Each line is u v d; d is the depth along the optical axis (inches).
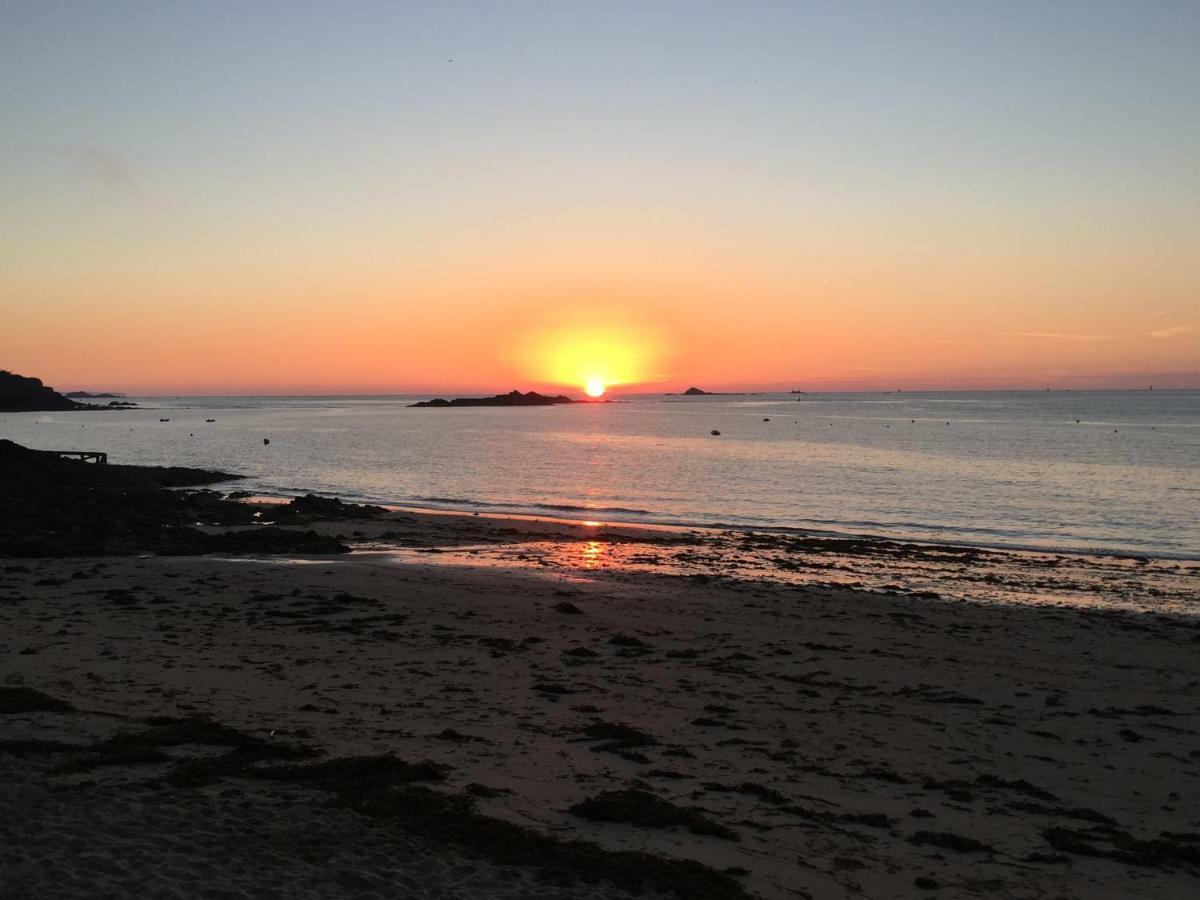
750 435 4744.1
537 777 410.3
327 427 5940.0
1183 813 411.5
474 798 372.8
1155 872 341.7
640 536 1478.8
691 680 623.8
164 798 349.4
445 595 917.8
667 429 5570.9
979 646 764.6
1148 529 1596.9
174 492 2038.6
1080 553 1349.7
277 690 553.3
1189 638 808.9
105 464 2294.5
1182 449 3363.7
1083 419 6225.4
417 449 3777.1
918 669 682.2
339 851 308.5
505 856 312.5
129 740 415.5
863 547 1379.2
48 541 1208.2
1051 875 334.6
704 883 299.3
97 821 322.0
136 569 1039.0
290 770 389.4
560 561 1207.6
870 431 4926.2
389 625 772.6
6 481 1716.3
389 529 1504.7
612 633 768.3
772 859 332.8
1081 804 419.5
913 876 325.7
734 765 448.8
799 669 668.7
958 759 479.2
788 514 1815.9
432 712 518.0
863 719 546.9
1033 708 586.9
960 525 1657.2
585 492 2218.3
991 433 4601.4
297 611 818.2
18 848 295.1
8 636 677.3
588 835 342.3
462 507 1920.5
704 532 1545.3
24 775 365.7
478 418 7834.6
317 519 1593.3
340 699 538.3
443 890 283.3
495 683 595.2
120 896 265.6
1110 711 582.2
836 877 320.8
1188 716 576.4
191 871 285.6
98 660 610.9
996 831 377.4
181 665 607.2
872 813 388.8
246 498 1988.2
